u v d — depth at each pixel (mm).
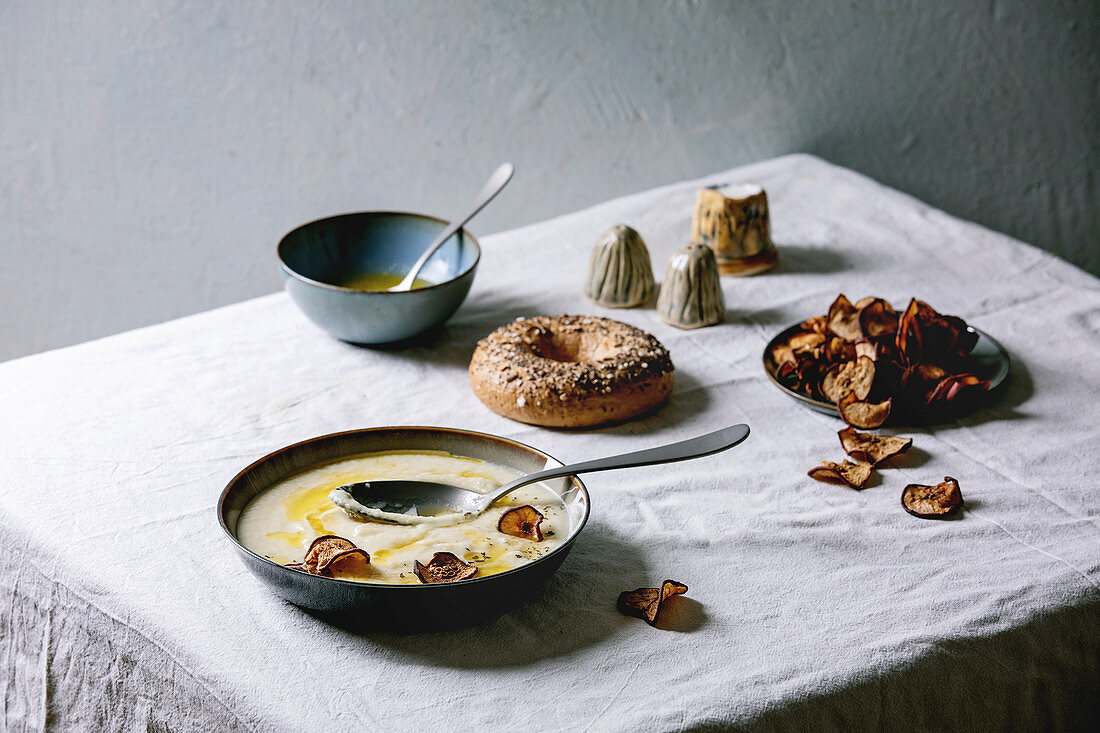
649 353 1368
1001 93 1925
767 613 1174
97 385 1372
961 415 1357
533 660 1140
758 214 1561
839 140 1938
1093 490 1277
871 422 1338
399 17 1809
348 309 1393
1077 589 1192
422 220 1492
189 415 1341
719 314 1481
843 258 1598
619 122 1895
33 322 1895
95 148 1820
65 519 1231
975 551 1225
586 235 1636
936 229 1645
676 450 1211
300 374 1396
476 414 1355
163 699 1157
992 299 1521
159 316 1911
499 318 1486
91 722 1200
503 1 1817
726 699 1116
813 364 1387
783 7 1857
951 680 1151
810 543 1229
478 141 1883
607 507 1256
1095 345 1447
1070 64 1917
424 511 1200
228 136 1834
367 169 1879
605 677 1130
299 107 1833
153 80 1798
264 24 1789
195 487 1266
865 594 1188
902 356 1360
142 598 1173
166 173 1842
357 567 1153
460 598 1128
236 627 1155
